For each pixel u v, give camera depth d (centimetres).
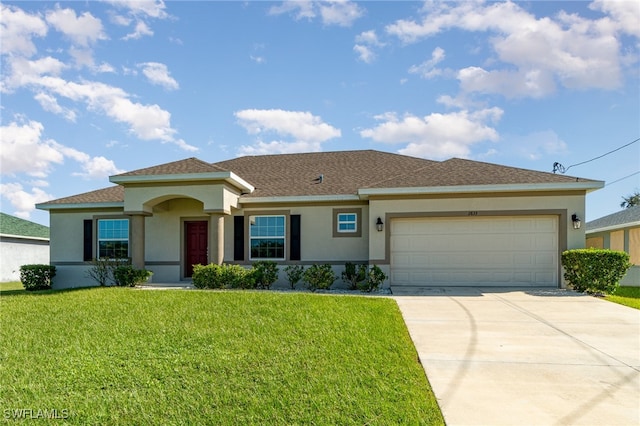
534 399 459
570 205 1342
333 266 1545
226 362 570
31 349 637
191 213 1625
